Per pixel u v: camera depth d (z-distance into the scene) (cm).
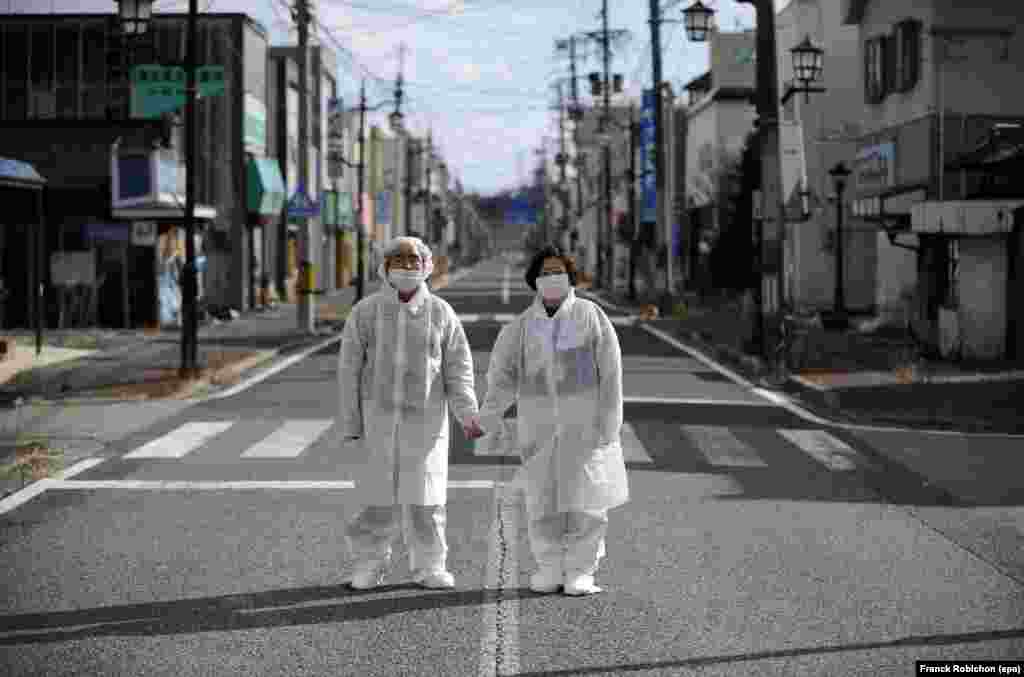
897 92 2728
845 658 589
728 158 5219
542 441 704
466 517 936
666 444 1320
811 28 3728
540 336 701
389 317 700
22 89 3688
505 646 607
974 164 2375
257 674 568
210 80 3164
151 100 3131
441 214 10119
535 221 13638
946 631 635
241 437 1381
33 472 1150
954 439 1385
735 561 795
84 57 3669
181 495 1040
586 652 598
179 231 3350
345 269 6512
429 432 703
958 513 966
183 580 744
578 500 698
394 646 609
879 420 1559
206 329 3133
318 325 3303
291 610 675
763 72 2252
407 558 798
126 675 569
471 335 2902
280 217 4681
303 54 2914
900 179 2731
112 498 1028
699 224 5875
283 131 4619
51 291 3117
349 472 1152
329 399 1734
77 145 3066
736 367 2217
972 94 2562
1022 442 1363
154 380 1911
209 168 3950
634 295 4538
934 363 2170
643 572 764
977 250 2203
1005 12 2562
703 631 634
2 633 636
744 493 1045
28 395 1767
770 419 1541
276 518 939
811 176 3709
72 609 680
